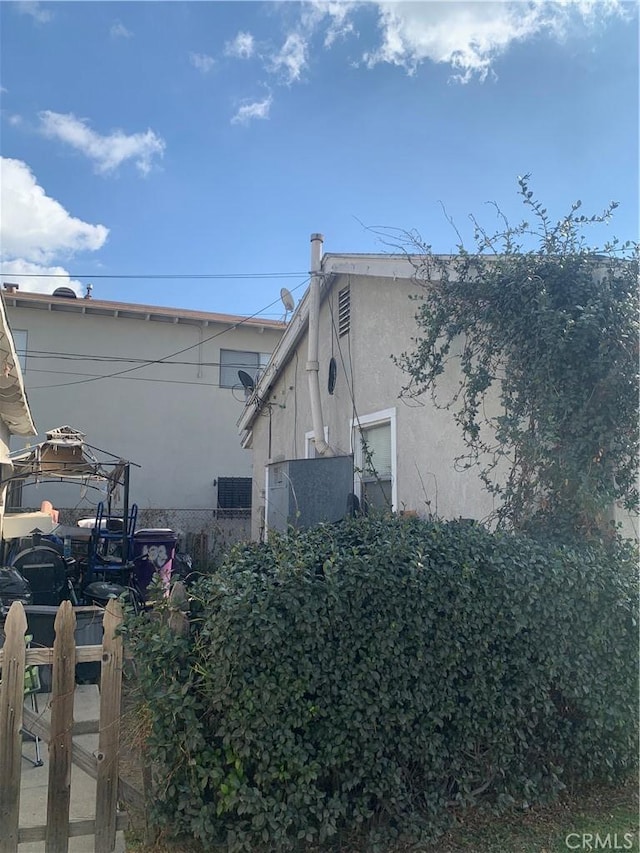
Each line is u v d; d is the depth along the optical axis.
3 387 8.97
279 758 3.62
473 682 4.06
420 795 3.97
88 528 12.72
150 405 19.67
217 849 3.68
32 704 5.37
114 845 3.75
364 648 3.84
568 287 5.41
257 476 12.95
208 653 3.71
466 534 4.39
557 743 4.33
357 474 8.52
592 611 4.38
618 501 5.29
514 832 4.03
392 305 8.06
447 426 6.88
